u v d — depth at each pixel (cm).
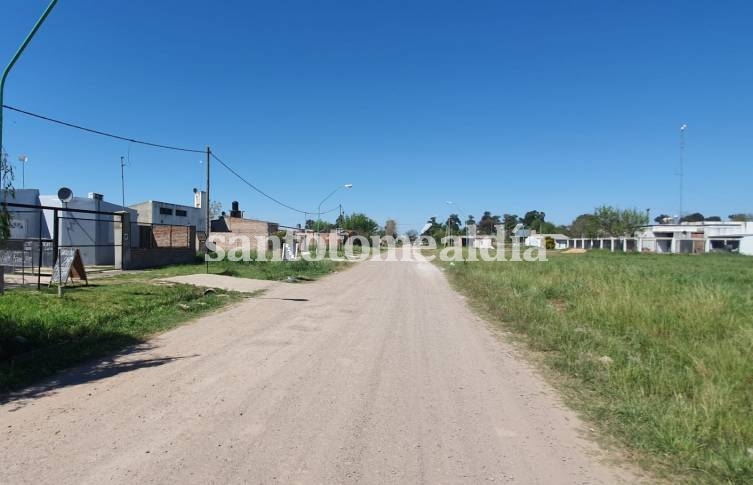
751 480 388
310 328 1034
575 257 4541
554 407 561
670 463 419
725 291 1305
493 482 382
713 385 586
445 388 626
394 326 1075
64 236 2594
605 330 973
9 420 493
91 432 463
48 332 845
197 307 1266
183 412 519
